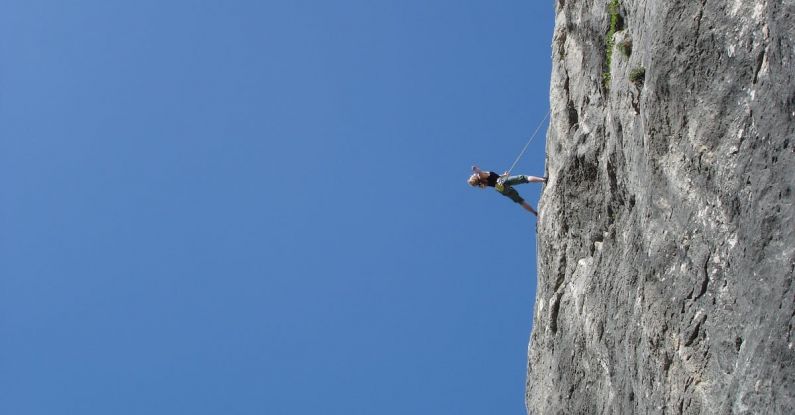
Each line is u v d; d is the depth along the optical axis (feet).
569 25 95.45
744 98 55.06
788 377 46.83
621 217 76.79
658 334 62.23
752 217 51.62
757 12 54.85
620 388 69.77
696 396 56.49
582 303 81.20
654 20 65.67
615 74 77.51
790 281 47.62
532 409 93.15
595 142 83.87
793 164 48.57
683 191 61.05
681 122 61.67
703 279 57.98
